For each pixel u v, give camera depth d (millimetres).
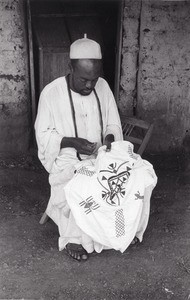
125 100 5316
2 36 4855
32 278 3576
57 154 3740
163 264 3740
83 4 5430
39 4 5320
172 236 4082
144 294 3451
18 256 3793
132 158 3592
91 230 3547
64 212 3748
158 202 4574
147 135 4141
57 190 3820
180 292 3473
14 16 4816
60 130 3758
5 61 4949
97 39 5375
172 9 4883
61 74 5273
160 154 5434
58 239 4016
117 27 5148
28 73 5113
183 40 4996
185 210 4449
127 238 3562
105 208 3480
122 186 3506
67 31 5289
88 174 3533
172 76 5137
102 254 3854
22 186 4758
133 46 5090
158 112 5289
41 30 5227
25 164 5160
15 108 5152
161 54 5051
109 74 5688
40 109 3760
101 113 3834
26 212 4375
